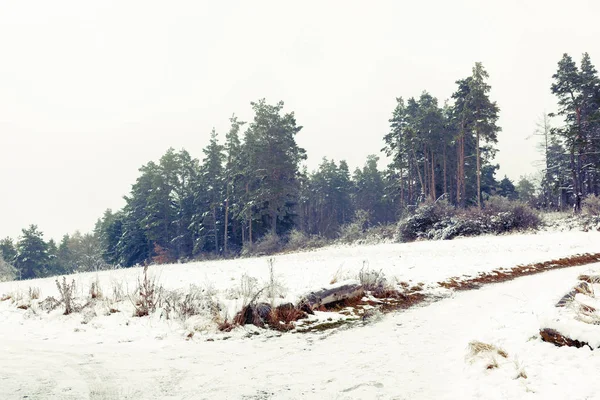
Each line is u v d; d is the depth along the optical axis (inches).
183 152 2207.2
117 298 311.7
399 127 1967.3
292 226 1819.6
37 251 2726.4
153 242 2105.1
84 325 252.4
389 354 188.2
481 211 1000.9
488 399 128.5
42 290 430.9
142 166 2308.1
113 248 2536.9
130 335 228.4
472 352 173.2
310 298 292.4
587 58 1525.6
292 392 140.3
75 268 3026.6
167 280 461.1
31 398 130.2
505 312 257.4
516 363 147.1
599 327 158.6
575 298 198.8
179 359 182.2
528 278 410.9
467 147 1846.7
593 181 1710.1
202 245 1865.2
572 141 1429.6
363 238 1211.9
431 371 162.2
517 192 2898.6
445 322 251.1
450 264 497.4
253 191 1640.0
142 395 136.8
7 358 178.9
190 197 2139.5
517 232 884.6
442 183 1900.8
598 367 135.9
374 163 3029.0
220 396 136.5
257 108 1688.0
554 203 1881.2
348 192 3021.7
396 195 2305.6
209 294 299.4
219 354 191.5
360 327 247.4
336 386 146.2
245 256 1354.6
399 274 424.2
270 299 277.3
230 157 1812.3
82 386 143.9
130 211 2325.3
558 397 120.3
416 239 1003.3
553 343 167.0
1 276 1390.3
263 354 191.9
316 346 206.2
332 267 510.0
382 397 135.1
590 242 657.0
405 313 282.5
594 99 1441.9
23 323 262.7
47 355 185.8
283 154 1688.0
